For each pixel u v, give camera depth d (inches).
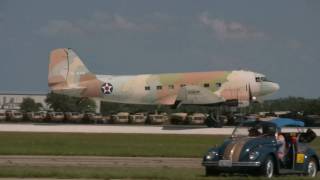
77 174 2113.7
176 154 3565.5
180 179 2034.9
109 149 3843.5
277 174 2192.4
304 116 7150.6
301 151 2297.0
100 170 2354.8
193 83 6791.3
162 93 6875.0
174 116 7559.1
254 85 6722.4
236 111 7003.0
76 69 7081.7
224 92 6697.8
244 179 2022.6
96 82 7012.8
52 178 2031.3
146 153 3595.0
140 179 2039.9
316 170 2381.9
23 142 4352.9
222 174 2212.1
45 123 7539.4
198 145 4335.6
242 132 2274.9
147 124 7544.3
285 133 2305.6
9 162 2886.3
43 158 3189.0
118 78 7022.6
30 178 2025.1
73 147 3971.5
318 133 5876.0
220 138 5088.6
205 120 7032.5
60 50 7106.3
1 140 4544.8
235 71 6835.6
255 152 2123.5
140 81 6929.1
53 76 7086.6
